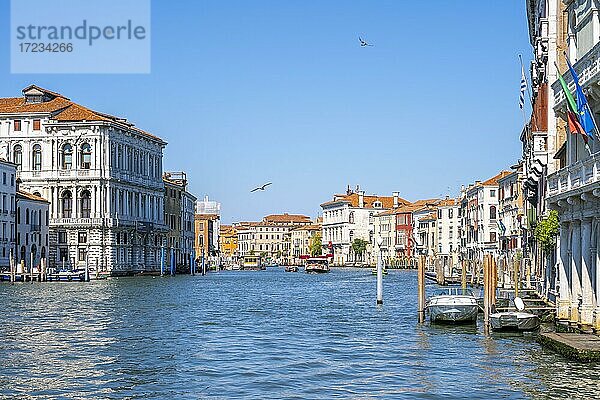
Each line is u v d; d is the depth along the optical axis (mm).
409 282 103562
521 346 33594
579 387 24359
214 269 194625
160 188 131750
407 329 40906
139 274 120688
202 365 29812
